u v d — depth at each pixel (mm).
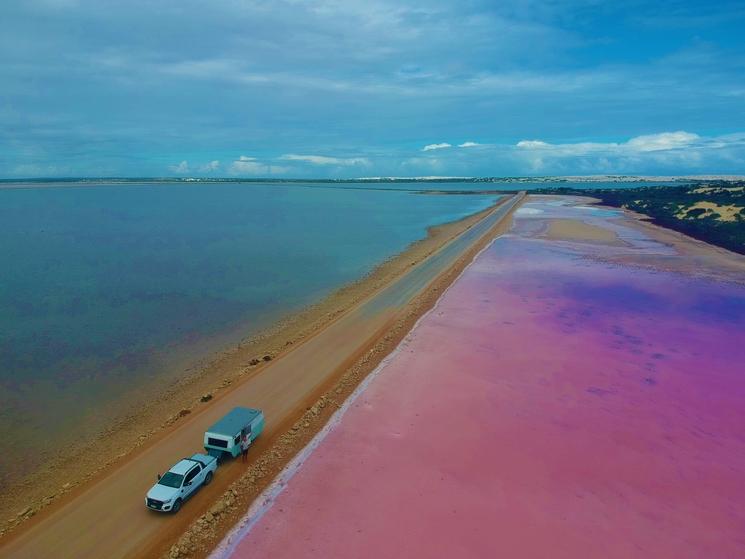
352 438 22953
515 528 17781
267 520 17797
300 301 47062
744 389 28672
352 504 18734
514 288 49531
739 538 17656
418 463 21281
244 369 30938
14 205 172500
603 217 116062
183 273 59500
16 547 16516
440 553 16578
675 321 40000
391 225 111312
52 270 61188
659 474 21031
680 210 116812
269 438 23141
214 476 20312
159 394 28203
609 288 49750
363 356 32438
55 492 19750
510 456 21938
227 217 129875
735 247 72438
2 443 23453
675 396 27734
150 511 18250
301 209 158250
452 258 65562
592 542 17266
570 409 26125
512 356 32656
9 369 31484
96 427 24828
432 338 35562
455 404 26281
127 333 38125
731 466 21719
